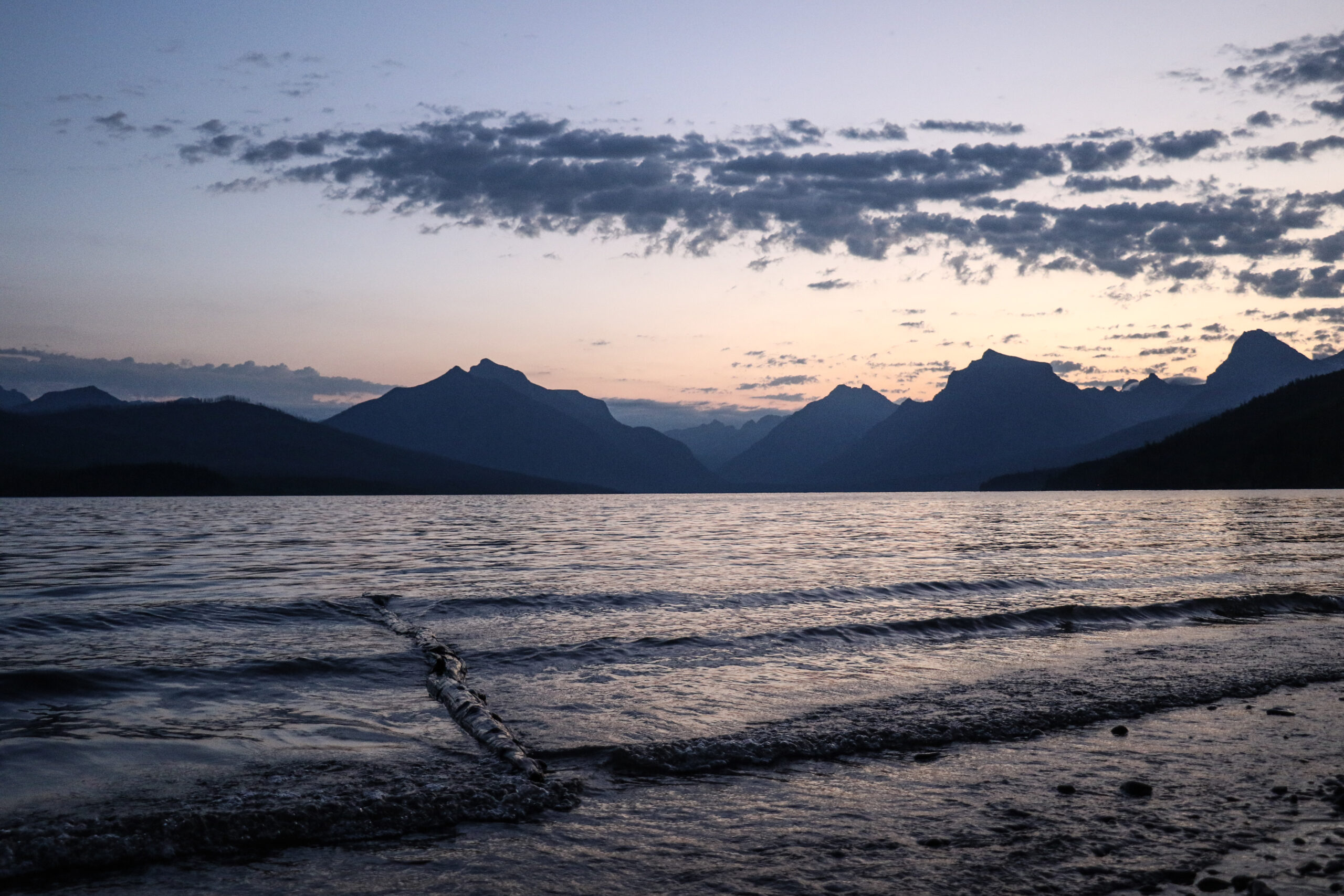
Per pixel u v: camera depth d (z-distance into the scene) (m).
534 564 31.06
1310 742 10.30
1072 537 46.91
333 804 7.41
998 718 10.93
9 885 5.85
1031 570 28.55
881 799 8.12
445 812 7.43
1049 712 11.27
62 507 126.12
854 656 14.67
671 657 14.34
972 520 73.25
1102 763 9.35
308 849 6.68
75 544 41.72
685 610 19.42
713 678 12.88
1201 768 9.23
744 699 11.62
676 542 45.50
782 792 8.27
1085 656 15.12
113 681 11.73
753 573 27.53
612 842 6.96
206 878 6.11
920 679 13.05
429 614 18.62
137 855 6.37
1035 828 7.45
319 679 12.39
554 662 13.77
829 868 6.54
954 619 18.00
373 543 43.59
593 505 151.12
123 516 82.69
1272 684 13.31
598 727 10.18
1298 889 6.29
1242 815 7.84
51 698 10.84
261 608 18.45
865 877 6.39
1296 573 28.05
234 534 51.41
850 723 10.52
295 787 7.82
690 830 7.24
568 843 6.91
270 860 6.45
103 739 9.19
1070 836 7.27
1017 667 14.02
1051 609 19.52
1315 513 74.25
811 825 7.43
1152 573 27.61
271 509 120.69
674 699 11.55
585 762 8.98
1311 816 7.86
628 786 8.31
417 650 14.38
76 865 6.18
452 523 71.19
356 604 19.36
